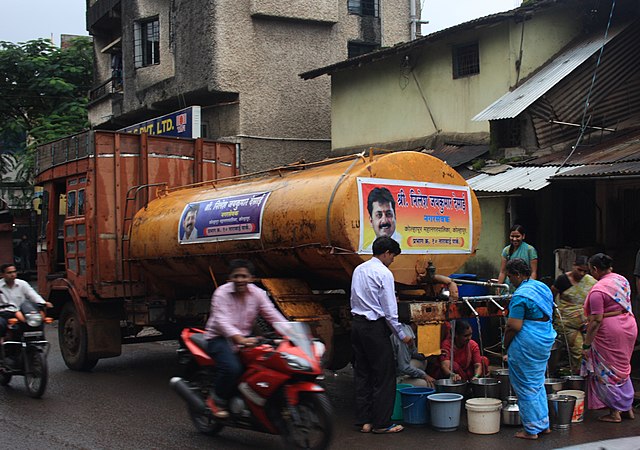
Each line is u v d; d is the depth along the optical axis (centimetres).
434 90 1535
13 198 3005
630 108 1314
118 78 2380
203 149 1149
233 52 1848
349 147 1750
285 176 842
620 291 713
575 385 764
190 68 1905
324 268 762
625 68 1316
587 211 1181
